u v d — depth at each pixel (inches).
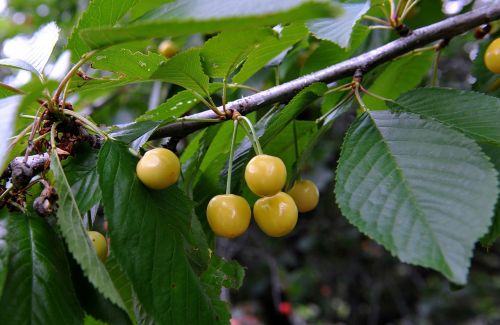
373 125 13.2
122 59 13.9
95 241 12.5
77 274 12.3
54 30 13.9
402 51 16.3
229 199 13.0
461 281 10.4
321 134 14.7
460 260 10.6
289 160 16.5
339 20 15.0
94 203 13.3
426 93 14.2
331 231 52.3
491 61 15.8
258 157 13.0
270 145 16.1
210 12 10.2
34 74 12.7
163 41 23.9
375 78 19.8
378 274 57.4
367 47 20.9
